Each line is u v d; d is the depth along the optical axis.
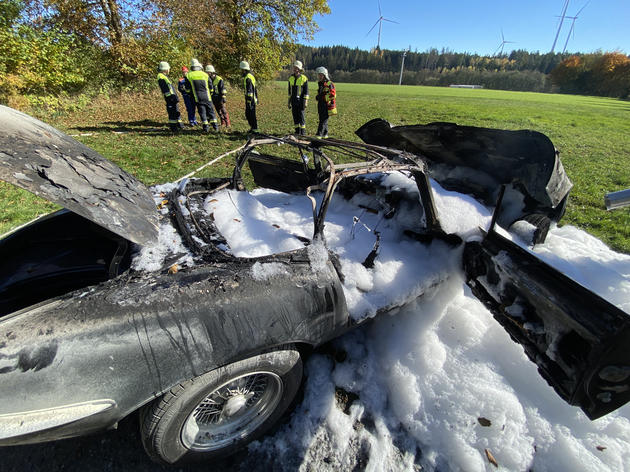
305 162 3.37
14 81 9.29
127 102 13.03
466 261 2.32
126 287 1.48
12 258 1.90
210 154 7.41
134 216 1.88
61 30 11.76
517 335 1.90
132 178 2.31
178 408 1.53
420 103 22.72
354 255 2.28
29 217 4.16
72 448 1.89
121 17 13.05
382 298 2.11
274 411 1.94
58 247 1.98
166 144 8.03
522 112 19.44
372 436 2.00
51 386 1.21
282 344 1.71
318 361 2.42
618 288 2.94
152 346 1.37
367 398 2.21
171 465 1.74
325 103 9.04
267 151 7.51
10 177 1.47
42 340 1.22
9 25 9.69
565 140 11.09
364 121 13.34
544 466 1.87
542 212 3.17
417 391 2.19
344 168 1.99
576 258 3.36
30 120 1.96
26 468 1.78
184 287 1.53
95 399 1.29
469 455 1.87
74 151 2.00
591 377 1.44
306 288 1.75
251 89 9.59
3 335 1.21
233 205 2.54
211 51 19.11
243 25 19.84
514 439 1.94
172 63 14.75
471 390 2.18
